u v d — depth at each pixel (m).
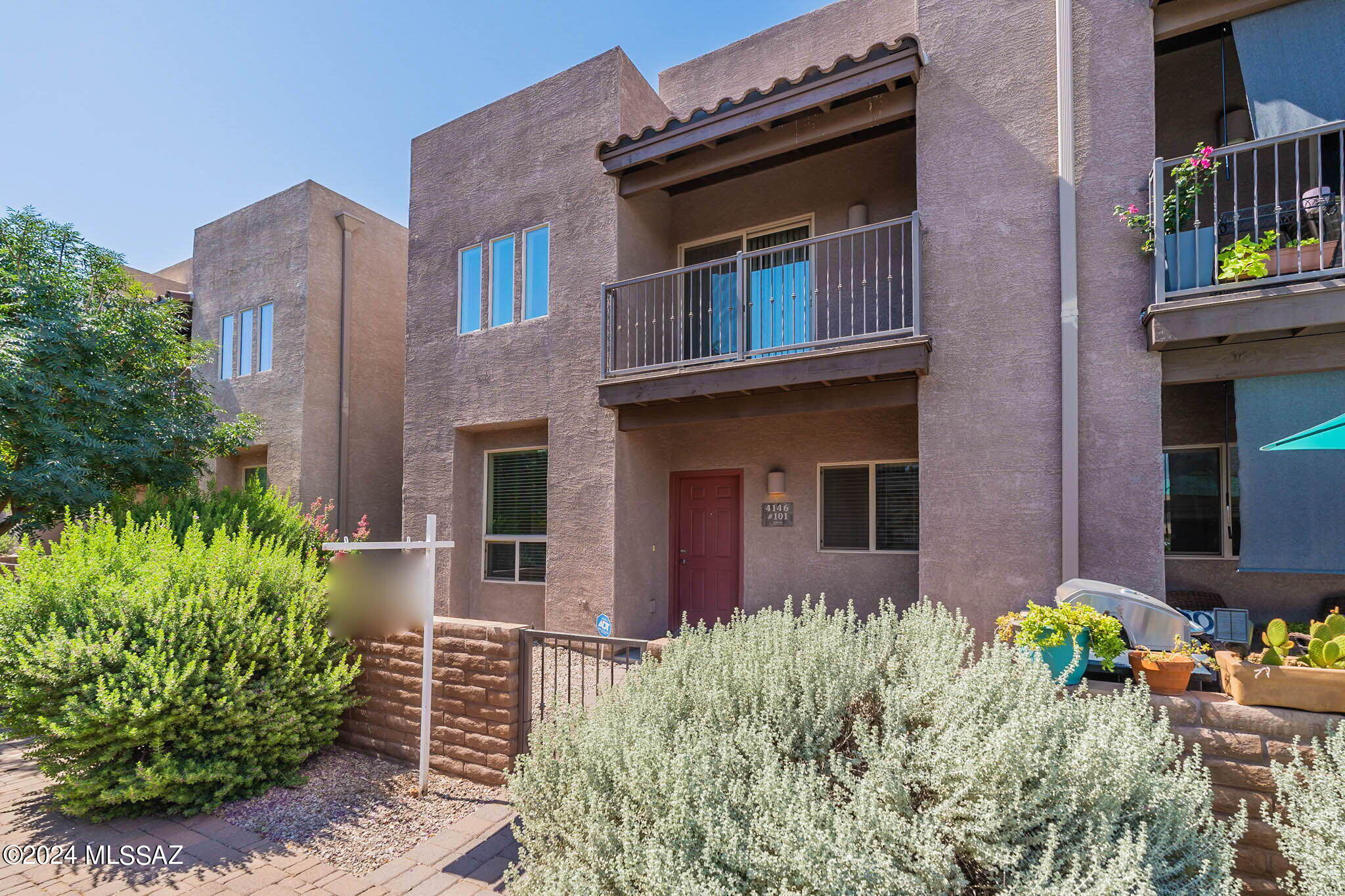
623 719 2.74
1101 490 4.96
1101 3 5.19
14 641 3.77
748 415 6.52
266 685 4.24
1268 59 4.68
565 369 7.70
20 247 7.71
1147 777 2.14
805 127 6.45
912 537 6.93
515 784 2.80
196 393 9.16
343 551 5.13
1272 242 4.45
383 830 3.74
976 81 5.62
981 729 2.16
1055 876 1.81
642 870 2.00
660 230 8.33
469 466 8.77
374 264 11.32
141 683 3.82
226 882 3.23
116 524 5.96
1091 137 5.16
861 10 7.73
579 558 7.43
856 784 2.16
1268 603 5.76
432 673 4.57
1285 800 2.55
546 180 8.09
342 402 10.49
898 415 7.02
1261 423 4.57
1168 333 4.56
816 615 3.57
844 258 7.32
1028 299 5.30
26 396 6.75
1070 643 3.09
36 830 3.79
